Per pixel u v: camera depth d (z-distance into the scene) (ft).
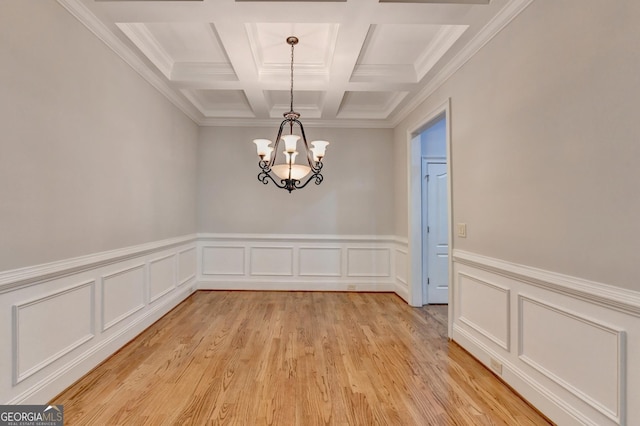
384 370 8.18
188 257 15.16
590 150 5.32
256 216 16.47
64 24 6.98
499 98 7.73
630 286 4.71
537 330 6.55
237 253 16.47
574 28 5.61
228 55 9.64
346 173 16.57
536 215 6.51
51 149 6.63
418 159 14.16
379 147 16.66
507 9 7.21
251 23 8.64
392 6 7.31
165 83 11.48
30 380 6.14
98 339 8.30
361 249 16.62
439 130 14.66
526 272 6.72
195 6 7.31
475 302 8.87
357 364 8.50
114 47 8.70
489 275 8.20
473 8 7.31
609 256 5.01
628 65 4.71
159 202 11.81
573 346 5.68
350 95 13.89
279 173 9.59
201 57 10.75
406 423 6.12
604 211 5.08
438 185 14.62
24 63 5.99
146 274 10.89
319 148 9.67
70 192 7.18
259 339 10.14
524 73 6.86
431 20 7.82
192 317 12.26
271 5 7.29
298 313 12.87
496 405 6.72
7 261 5.64
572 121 5.66
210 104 15.05
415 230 14.10
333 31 9.01
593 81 5.26
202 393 7.07
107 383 7.42
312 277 16.55
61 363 6.97
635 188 4.63
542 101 6.36
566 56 5.78
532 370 6.66
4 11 5.58
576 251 5.58
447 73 10.19
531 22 6.64
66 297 7.11
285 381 7.61
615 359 4.94
